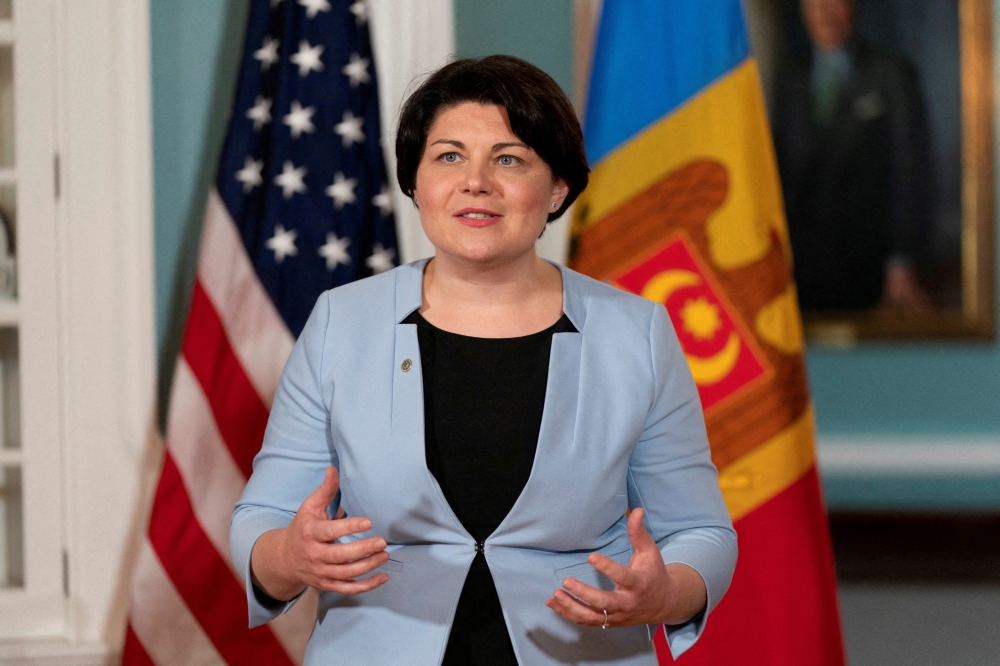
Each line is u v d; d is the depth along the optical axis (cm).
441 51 496
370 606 232
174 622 443
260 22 467
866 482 932
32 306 473
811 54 934
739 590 451
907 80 930
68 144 475
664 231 465
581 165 246
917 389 938
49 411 477
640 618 210
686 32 472
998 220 929
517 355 240
